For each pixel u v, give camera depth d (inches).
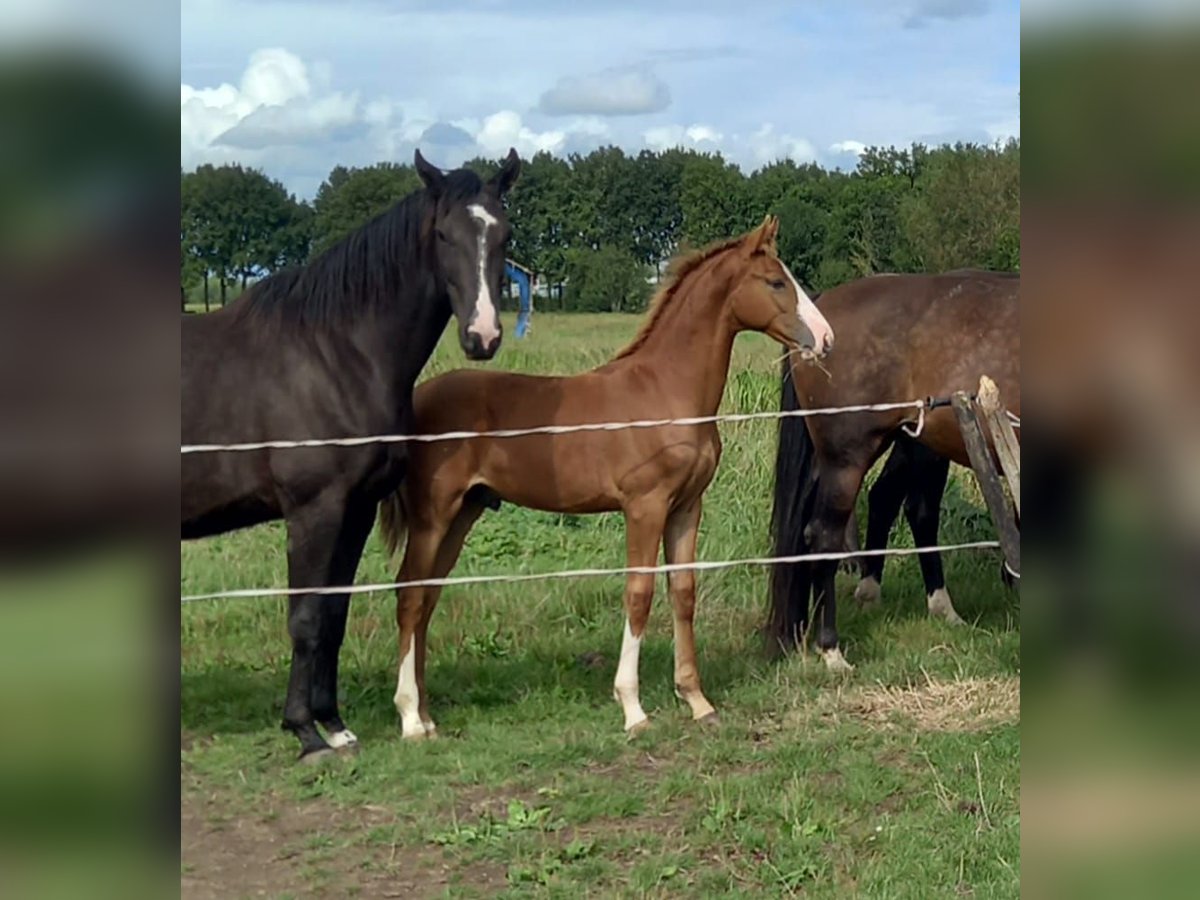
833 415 230.5
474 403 197.2
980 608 269.4
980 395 140.7
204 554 283.4
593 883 148.5
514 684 220.2
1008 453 140.0
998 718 200.2
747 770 183.3
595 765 185.9
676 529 205.6
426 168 181.2
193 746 189.5
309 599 182.4
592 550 293.9
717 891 146.5
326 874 149.8
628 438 195.3
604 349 472.7
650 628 249.3
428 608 197.8
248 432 181.2
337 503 181.3
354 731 197.2
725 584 269.6
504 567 280.2
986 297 222.5
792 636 233.3
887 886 145.9
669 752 190.7
